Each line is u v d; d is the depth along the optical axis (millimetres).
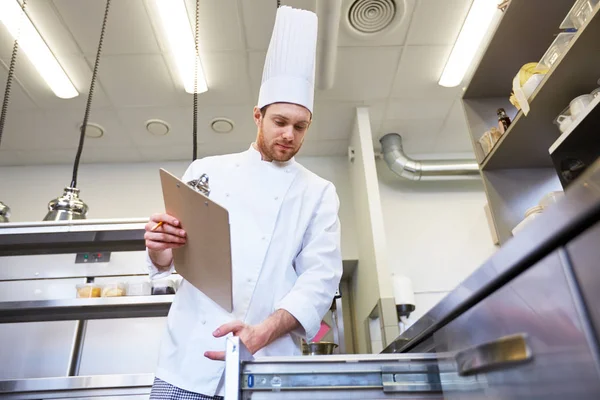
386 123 3848
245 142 3980
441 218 3955
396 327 2910
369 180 3416
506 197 2137
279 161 1194
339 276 1139
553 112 1756
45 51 2939
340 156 4285
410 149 4195
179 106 3510
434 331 697
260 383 638
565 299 387
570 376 376
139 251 2342
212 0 2627
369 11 2748
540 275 422
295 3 2666
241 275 1062
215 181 1210
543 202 1732
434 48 3061
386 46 3029
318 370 653
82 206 2461
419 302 3621
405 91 3467
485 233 3906
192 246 915
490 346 501
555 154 1572
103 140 3861
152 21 2758
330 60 3014
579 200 363
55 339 2148
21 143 3854
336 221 1233
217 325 994
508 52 2062
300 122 1168
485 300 519
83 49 2951
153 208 3992
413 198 4039
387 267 3105
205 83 3273
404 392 656
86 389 1905
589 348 357
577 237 379
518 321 452
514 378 455
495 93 2334
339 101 3564
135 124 3688
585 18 1413
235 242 1104
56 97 3354
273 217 1141
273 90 1197
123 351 2148
